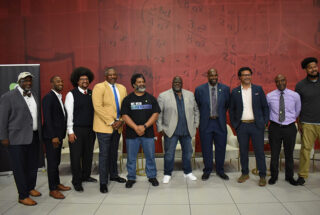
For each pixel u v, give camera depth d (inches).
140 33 171.9
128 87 173.6
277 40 171.0
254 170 138.6
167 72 172.7
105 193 111.9
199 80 172.4
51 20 173.5
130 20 171.8
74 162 113.2
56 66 174.4
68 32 173.5
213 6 170.2
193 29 171.2
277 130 117.0
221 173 127.8
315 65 113.0
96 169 149.2
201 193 109.7
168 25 171.3
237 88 122.4
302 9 170.6
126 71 173.2
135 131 116.8
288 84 172.4
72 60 174.1
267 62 171.3
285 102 116.2
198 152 174.7
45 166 155.5
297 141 152.1
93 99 112.9
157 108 119.0
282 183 119.7
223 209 94.1
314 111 115.2
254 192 109.5
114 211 94.3
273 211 91.7
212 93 125.4
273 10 170.1
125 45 172.6
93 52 173.2
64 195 110.4
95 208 97.2
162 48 172.1
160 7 170.7
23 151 101.3
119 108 120.3
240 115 120.2
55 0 172.7
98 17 172.2
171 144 122.7
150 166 121.1
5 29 174.1
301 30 171.0
